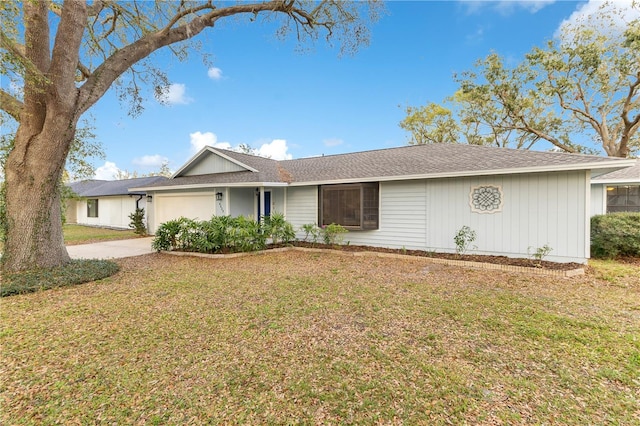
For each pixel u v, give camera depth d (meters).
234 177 12.17
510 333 3.73
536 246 7.61
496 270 7.21
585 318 4.19
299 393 2.61
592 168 6.56
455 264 7.90
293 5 9.00
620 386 2.67
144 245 12.32
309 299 5.08
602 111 15.66
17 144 6.68
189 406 2.46
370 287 5.80
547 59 15.08
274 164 15.08
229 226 9.95
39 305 4.88
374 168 10.73
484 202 8.31
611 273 6.70
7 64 5.19
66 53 6.39
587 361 3.08
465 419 2.29
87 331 3.87
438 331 3.81
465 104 21.73
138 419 2.32
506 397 2.54
